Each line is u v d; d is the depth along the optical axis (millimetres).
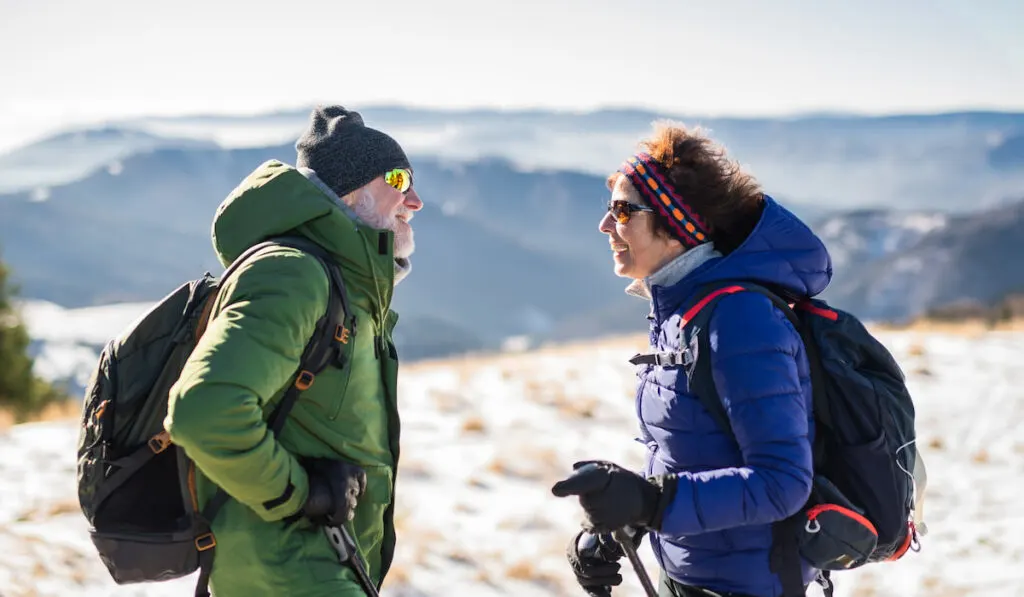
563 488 2197
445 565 6254
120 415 2549
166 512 2611
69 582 5609
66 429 11258
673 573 2613
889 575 6355
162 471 2615
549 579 6016
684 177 2496
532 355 17359
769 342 2342
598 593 2922
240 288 2455
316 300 2473
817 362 2512
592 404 11820
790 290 2535
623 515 2215
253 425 2289
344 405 2619
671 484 2254
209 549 2555
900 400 2498
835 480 2518
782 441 2289
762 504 2248
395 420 2832
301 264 2486
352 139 2781
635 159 2602
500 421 11195
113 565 2570
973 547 6863
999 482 8672
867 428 2455
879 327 21859
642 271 2641
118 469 2547
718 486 2246
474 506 7863
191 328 2607
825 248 2541
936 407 11891
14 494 8125
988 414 11438
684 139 2555
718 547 2496
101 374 2580
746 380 2320
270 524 2512
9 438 10711
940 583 6105
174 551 2553
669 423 2502
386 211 2832
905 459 2482
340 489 2477
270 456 2318
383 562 2873
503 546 6812
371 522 2736
